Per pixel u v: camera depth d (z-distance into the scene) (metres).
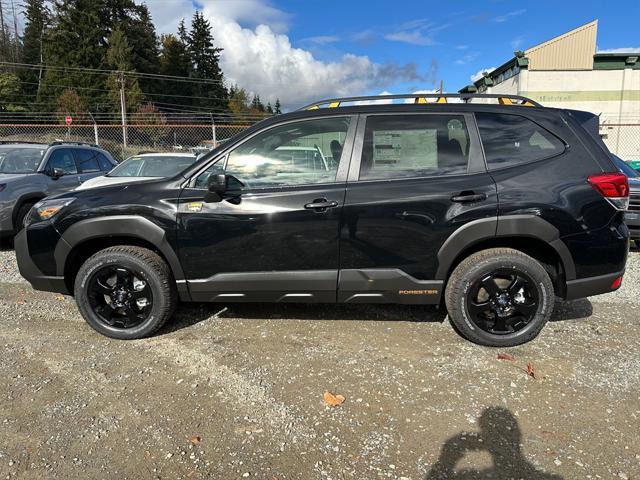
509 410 2.77
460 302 3.50
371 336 3.79
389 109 3.56
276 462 2.35
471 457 2.38
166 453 2.41
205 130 21.94
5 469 2.29
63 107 46.50
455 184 3.39
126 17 67.25
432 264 3.44
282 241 3.46
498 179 3.38
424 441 2.50
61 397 2.91
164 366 3.30
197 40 79.81
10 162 7.66
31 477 2.24
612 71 29.75
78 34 58.50
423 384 3.06
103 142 20.08
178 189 3.57
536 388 3.01
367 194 3.41
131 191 3.62
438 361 3.37
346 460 2.36
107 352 3.52
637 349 3.54
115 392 2.97
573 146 3.44
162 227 3.51
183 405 2.83
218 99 72.12
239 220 3.46
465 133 3.50
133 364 3.33
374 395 2.93
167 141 23.83
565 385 3.04
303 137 3.56
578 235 3.35
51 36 58.84
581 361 3.36
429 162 3.48
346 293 3.54
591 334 3.81
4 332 3.87
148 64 66.81
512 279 3.48
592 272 3.42
